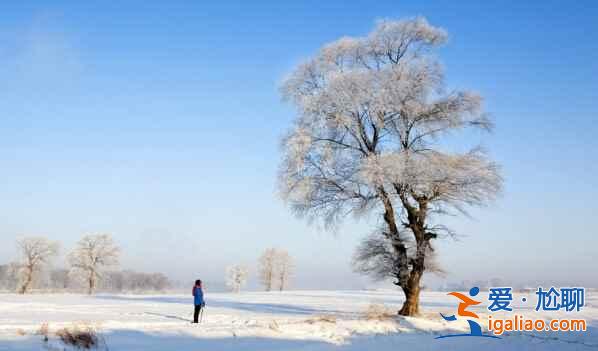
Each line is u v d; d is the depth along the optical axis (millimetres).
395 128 26125
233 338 18016
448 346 19906
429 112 26219
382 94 24984
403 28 27047
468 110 26266
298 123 27391
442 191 25625
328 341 19172
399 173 24000
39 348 13711
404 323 24188
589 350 20547
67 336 15180
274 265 99750
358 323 22938
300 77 27625
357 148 27031
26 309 28516
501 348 20062
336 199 26750
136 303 36656
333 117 26344
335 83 25672
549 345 21500
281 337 19016
